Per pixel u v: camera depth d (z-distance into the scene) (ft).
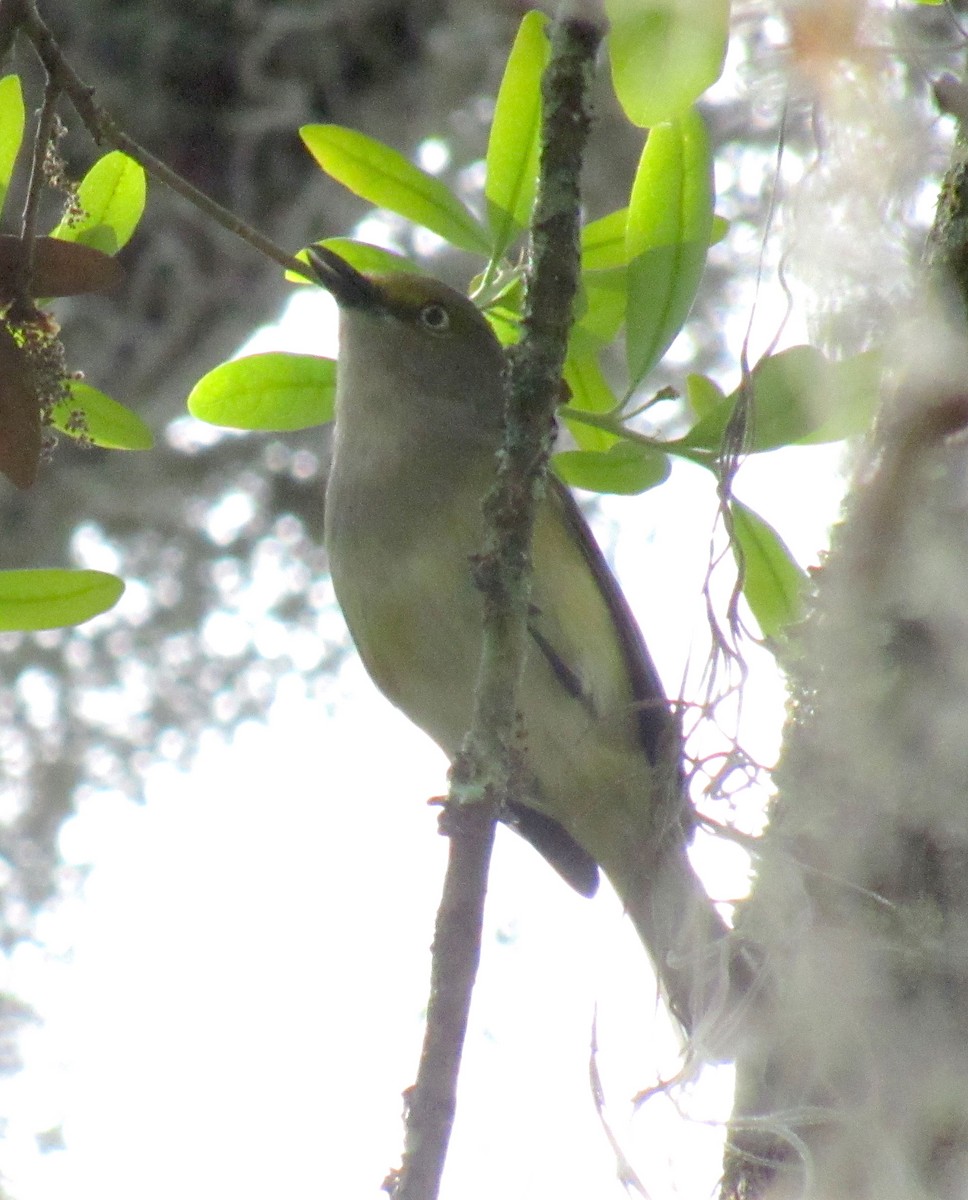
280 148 43.06
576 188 16.90
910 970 14.85
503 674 16.56
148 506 47.50
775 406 18.16
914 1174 14.44
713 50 14.20
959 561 15.17
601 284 20.56
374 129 42.32
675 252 19.92
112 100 41.86
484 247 21.45
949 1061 14.60
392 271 24.29
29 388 17.53
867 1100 14.73
